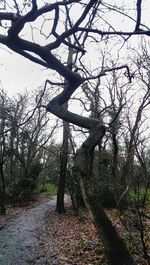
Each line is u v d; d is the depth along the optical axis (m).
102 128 5.82
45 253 9.98
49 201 29.08
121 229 10.33
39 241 11.92
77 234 12.76
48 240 12.17
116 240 5.68
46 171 36.56
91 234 12.35
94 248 9.75
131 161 12.10
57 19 5.07
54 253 9.90
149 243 8.59
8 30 4.77
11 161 29.70
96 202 5.71
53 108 5.94
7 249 10.55
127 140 18.73
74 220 17.31
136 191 9.34
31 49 5.09
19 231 13.85
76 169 5.83
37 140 30.03
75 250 9.91
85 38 5.95
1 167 19.61
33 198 29.42
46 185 39.69
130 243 8.14
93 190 5.77
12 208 23.19
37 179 29.92
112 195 18.38
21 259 9.34
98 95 18.30
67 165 21.64
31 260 9.20
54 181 38.94
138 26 4.81
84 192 5.71
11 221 16.61
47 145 35.12
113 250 5.64
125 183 10.71
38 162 29.36
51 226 15.55
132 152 13.73
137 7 4.57
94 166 18.38
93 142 5.78
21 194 25.75
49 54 5.24
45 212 20.73
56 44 5.21
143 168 11.41
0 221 16.64
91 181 5.83
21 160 27.34
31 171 27.53
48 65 5.58
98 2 5.21
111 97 21.80
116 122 18.61
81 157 5.81
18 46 5.05
